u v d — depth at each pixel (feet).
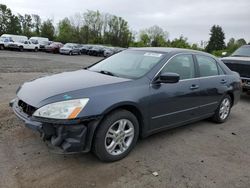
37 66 52.54
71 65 61.36
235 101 20.12
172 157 13.06
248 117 21.36
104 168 11.57
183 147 14.37
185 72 15.42
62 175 10.82
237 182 11.21
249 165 12.79
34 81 13.53
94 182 10.50
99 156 11.74
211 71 17.66
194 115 16.24
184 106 15.14
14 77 34.65
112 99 11.51
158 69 13.89
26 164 11.43
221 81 18.10
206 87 16.56
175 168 11.99
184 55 15.75
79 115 10.61
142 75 13.42
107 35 238.89
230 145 15.14
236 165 12.71
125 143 12.59
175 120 14.90
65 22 229.25
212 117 18.79
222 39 296.92
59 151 10.74
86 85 11.85
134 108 12.63
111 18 238.07
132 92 12.34
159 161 12.55
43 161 11.77
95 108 10.98
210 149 14.38
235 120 20.29
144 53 15.67
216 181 11.16
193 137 15.96
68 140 10.69
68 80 12.81
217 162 12.88
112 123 11.69
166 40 265.95
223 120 19.17
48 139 10.93
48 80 13.19
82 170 11.29
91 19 231.71
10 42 103.45
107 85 12.01
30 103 11.15
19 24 231.30
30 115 11.21
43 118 10.51
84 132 10.85
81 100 10.89
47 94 11.25
